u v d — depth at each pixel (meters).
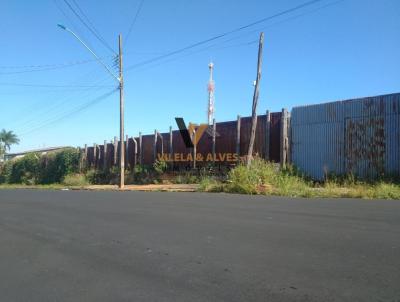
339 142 22.97
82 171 45.84
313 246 7.55
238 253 7.32
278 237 8.44
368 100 22.00
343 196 16.92
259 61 23.72
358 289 5.33
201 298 5.31
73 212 14.27
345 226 9.34
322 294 5.21
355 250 7.16
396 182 19.92
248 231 9.21
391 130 21.09
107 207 15.30
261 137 26.66
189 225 10.36
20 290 6.02
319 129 23.80
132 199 18.20
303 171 24.12
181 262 6.97
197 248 7.86
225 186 21.67
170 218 11.70
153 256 7.46
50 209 15.57
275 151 25.89
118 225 10.94
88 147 46.38
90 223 11.57
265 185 20.19
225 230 9.46
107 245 8.59
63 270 6.93
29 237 9.98
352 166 22.39
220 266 6.61
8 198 21.81
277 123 25.89
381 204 13.48
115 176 39.69
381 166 21.34
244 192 20.20
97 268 6.93
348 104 22.77
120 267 6.91
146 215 12.55
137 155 38.38
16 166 56.81
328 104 23.55
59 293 5.81
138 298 5.44
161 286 5.85
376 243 7.61
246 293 5.39
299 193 18.31
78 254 7.98
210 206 14.16
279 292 5.36
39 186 42.69
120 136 30.31
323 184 22.00
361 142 22.14
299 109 24.75
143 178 35.91
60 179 47.69
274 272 6.16
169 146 34.53
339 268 6.19
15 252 8.45
